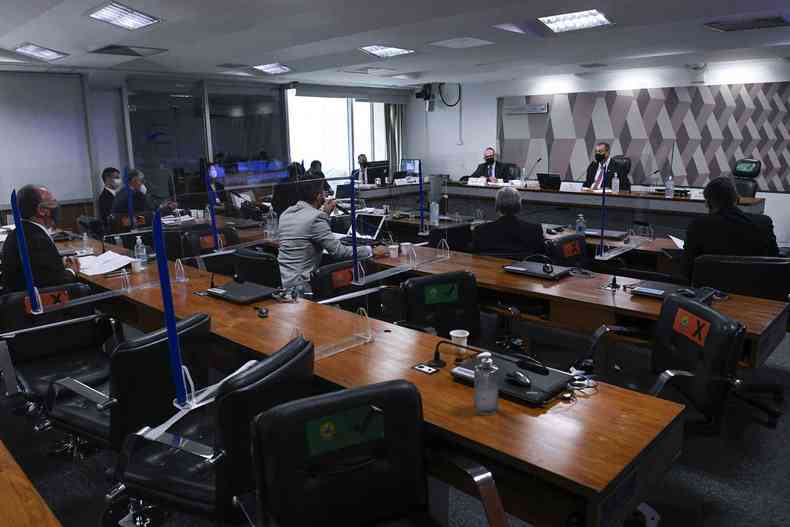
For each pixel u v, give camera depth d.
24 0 4.09
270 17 4.66
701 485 2.36
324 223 3.57
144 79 8.38
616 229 5.36
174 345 1.64
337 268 3.05
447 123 11.42
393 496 1.44
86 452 2.66
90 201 8.16
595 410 1.73
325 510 1.36
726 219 3.27
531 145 10.32
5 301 2.66
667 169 8.88
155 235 1.55
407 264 3.64
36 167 7.64
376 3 4.23
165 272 1.58
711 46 6.52
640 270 4.16
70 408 2.24
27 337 2.69
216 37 5.55
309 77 9.34
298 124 10.59
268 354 2.22
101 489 2.41
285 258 3.57
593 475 1.39
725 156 8.28
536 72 9.25
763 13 4.74
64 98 7.76
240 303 2.87
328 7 4.34
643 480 1.55
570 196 7.32
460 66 8.25
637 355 3.54
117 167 8.52
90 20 4.75
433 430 1.65
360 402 1.37
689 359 2.16
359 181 7.32
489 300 3.36
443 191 6.96
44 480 2.48
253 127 9.70
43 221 3.38
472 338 2.81
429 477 1.76
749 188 6.89
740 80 8.02
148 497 1.75
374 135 11.91
